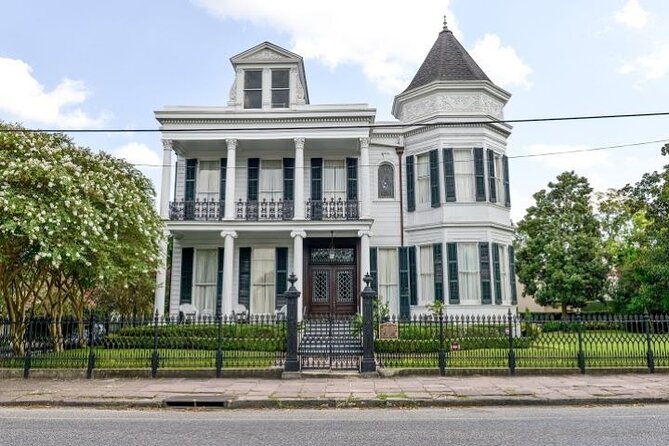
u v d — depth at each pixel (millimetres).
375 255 21703
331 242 21859
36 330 12867
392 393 10086
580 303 30531
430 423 7637
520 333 17359
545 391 10219
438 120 21016
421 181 21750
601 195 36062
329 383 11375
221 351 12484
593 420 7812
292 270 21875
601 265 29969
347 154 22625
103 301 23438
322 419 8039
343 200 22391
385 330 16266
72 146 15070
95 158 15312
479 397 9648
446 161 20750
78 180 13453
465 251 20328
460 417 8164
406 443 6336
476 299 19953
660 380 11492
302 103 22344
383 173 22391
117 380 11906
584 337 13211
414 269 21234
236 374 12312
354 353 14258
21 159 12961
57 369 12305
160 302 19375
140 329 13461
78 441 6496
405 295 21219
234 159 20734
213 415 8523
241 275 21781
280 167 22688
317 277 21891
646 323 12852
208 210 21828
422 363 12992
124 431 7121
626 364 12703
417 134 21859
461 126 20906
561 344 13414
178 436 6781
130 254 15430
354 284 21812
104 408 9305
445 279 20141
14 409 9172
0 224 12016
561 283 30219
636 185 27125
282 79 21828
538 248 32094
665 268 23734
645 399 9555
